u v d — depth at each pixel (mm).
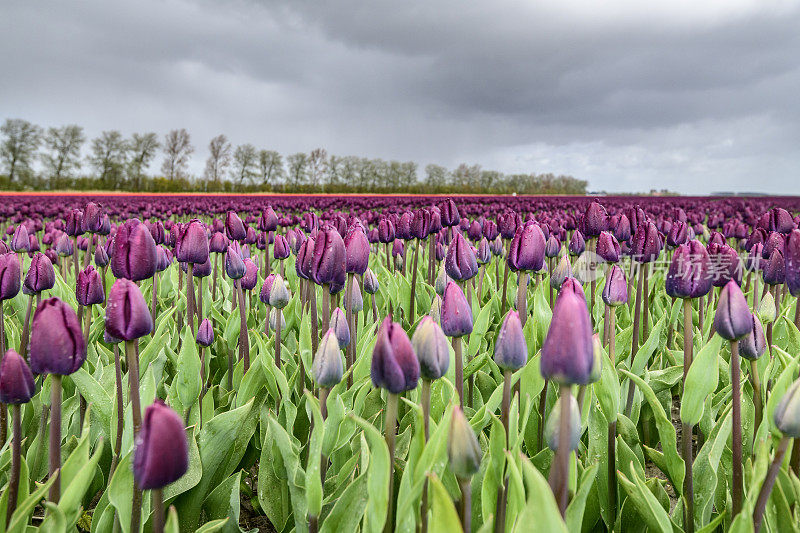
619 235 4715
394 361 1681
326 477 2486
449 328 2252
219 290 5727
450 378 2611
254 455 3012
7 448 2549
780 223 4418
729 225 6777
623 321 4477
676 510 2312
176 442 1429
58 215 14672
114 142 88625
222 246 3984
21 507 1619
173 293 5312
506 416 2018
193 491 2344
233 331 3723
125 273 2262
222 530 2324
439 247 5344
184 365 2623
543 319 3521
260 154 92625
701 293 2400
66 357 1772
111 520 2086
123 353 3660
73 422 2824
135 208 16406
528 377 2473
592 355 1484
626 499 2293
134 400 1948
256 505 2973
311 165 94062
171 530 1558
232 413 2395
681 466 2287
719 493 2381
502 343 1961
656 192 78750
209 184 89938
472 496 2107
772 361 2646
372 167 97625
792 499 1962
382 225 4910
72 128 83812
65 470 1897
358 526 2002
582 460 2691
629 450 2412
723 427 2246
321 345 2072
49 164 83188
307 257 2893
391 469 1798
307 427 2969
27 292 3305
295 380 3090
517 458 1910
